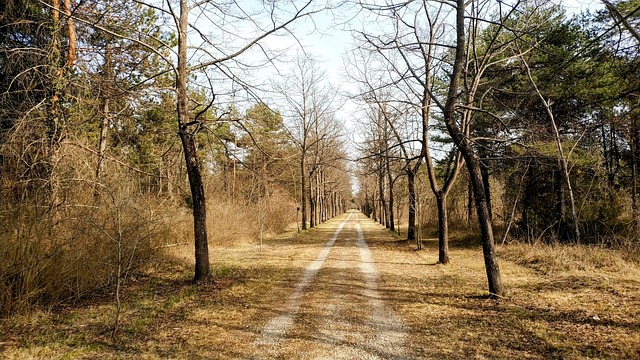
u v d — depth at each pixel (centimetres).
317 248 1730
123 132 1249
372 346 512
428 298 773
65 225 783
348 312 677
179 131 899
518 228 1722
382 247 1762
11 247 642
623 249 1105
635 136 1374
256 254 1502
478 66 1200
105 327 592
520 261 1196
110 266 833
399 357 474
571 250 1145
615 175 1477
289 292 840
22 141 761
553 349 477
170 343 526
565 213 1460
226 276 1009
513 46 1225
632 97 1137
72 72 918
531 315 622
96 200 888
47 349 497
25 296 635
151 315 659
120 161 1081
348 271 1103
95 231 820
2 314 611
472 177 784
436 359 464
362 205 8419
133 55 1062
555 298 722
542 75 1234
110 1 959
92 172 834
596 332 525
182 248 1395
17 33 915
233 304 736
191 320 632
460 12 778
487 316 634
